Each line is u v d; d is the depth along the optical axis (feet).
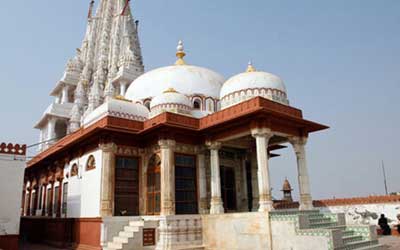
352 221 72.18
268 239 42.93
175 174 54.39
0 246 47.09
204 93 69.67
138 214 55.42
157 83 70.90
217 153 55.16
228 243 48.21
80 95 126.62
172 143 53.01
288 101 60.44
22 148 51.70
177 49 81.82
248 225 45.93
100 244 48.52
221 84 74.90
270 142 63.00
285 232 41.70
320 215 49.83
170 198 50.75
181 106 61.67
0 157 49.52
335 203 76.38
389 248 48.32
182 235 49.96
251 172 65.31
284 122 51.42
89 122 63.72
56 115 119.14
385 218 66.74
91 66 141.08
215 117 53.67
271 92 57.47
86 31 157.38
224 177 62.95
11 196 49.29
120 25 140.97
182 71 72.69
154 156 55.98
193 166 57.31
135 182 56.29
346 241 42.14
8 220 48.37
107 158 53.21
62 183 68.69
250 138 61.87
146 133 54.70
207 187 58.08
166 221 48.88
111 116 53.83
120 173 54.85
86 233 53.31
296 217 40.88
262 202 45.50
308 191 53.06
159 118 53.62
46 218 71.41
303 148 54.90
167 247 47.85
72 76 135.54
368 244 44.37
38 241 73.82
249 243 45.27
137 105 63.72
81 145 61.16
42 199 81.41
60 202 67.10
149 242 48.52
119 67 127.85
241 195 64.39
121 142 55.83
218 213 51.57
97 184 53.67
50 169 77.66
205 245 51.57
